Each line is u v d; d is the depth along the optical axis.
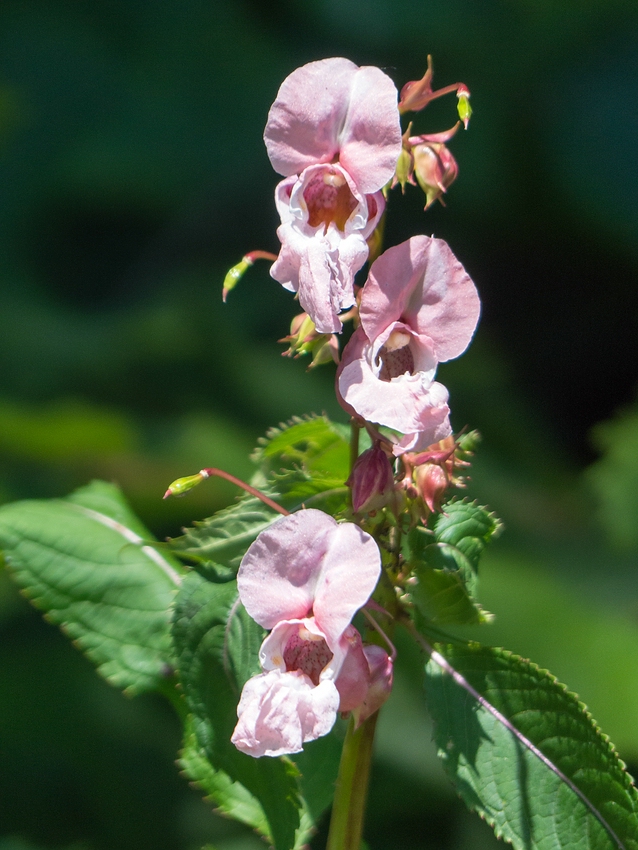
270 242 1.88
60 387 1.36
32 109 1.91
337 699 0.54
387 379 0.55
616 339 2.02
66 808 0.95
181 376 1.42
